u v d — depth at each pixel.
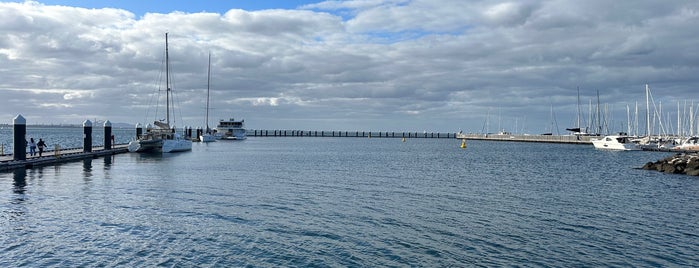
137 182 30.83
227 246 16.12
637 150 88.56
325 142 144.50
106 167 41.00
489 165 52.47
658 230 19.38
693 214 22.78
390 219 20.59
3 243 16.00
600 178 39.09
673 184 35.22
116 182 30.64
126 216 20.12
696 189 32.31
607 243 17.38
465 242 17.20
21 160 38.62
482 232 18.62
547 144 134.25
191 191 27.30
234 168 43.00
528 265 14.88
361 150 89.38
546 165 53.28
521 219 21.09
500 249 16.44
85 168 39.69
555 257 15.69
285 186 30.31
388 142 154.88
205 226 18.66
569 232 18.86
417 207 23.53
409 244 16.81
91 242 16.28
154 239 16.77
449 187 31.42
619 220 21.20
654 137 99.94
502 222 20.42
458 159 63.50
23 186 28.19
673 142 90.38
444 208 23.41
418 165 51.28
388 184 32.44
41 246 15.75
